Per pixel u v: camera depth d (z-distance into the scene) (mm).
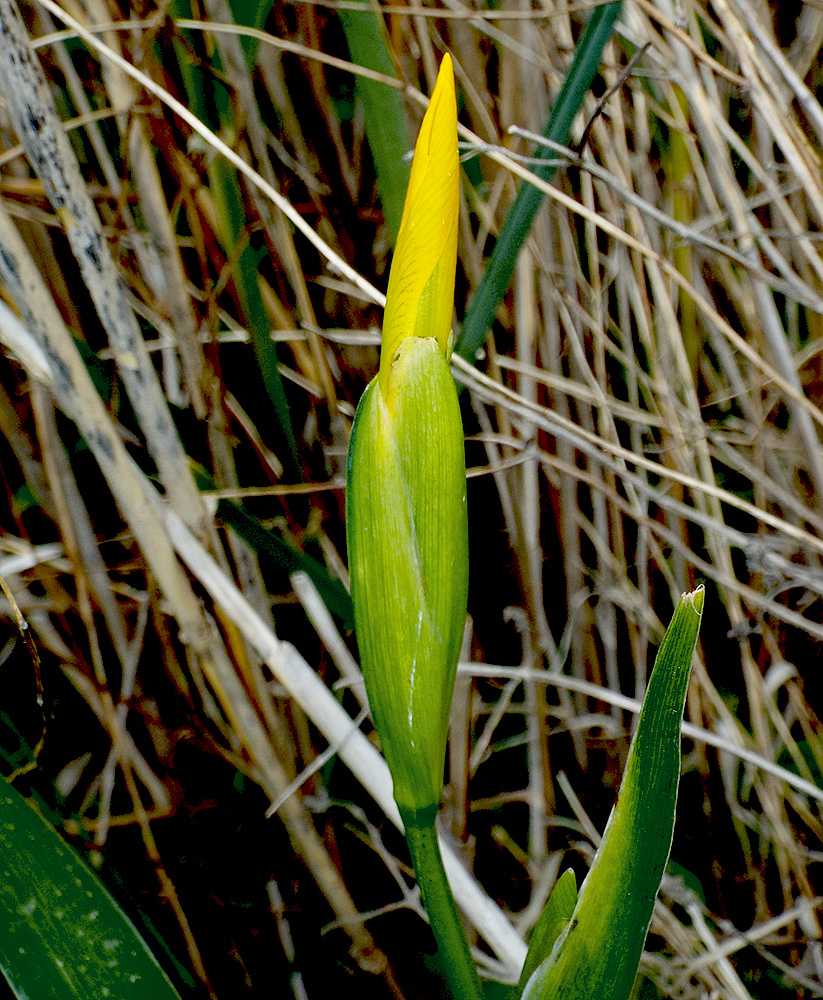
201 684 384
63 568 361
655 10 326
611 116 381
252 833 413
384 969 392
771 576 404
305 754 403
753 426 411
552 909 271
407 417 243
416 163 232
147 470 357
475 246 384
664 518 443
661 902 409
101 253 286
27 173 358
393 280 241
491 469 376
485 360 403
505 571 453
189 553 319
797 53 405
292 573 341
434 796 257
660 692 231
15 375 371
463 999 267
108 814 363
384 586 247
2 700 407
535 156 351
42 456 344
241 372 421
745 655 400
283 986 399
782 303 452
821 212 343
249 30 325
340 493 415
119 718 365
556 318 405
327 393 385
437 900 261
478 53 381
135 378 300
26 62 265
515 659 467
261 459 390
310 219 419
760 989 423
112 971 273
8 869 274
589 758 484
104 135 384
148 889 404
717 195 406
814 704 464
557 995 252
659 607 475
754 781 413
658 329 402
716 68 334
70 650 390
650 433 434
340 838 442
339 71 416
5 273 273
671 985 406
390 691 250
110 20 327
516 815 470
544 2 361
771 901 449
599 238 438
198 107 347
